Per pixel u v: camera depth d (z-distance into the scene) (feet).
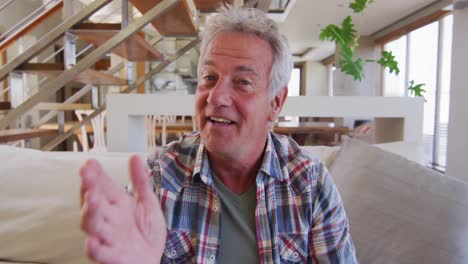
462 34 12.69
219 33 2.77
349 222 3.75
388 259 3.58
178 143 3.17
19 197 3.89
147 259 1.75
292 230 2.89
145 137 6.60
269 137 3.14
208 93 2.76
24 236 3.77
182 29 9.81
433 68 18.94
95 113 10.44
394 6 18.24
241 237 2.85
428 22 18.97
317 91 37.63
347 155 4.22
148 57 10.04
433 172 3.83
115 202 1.66
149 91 21.35
